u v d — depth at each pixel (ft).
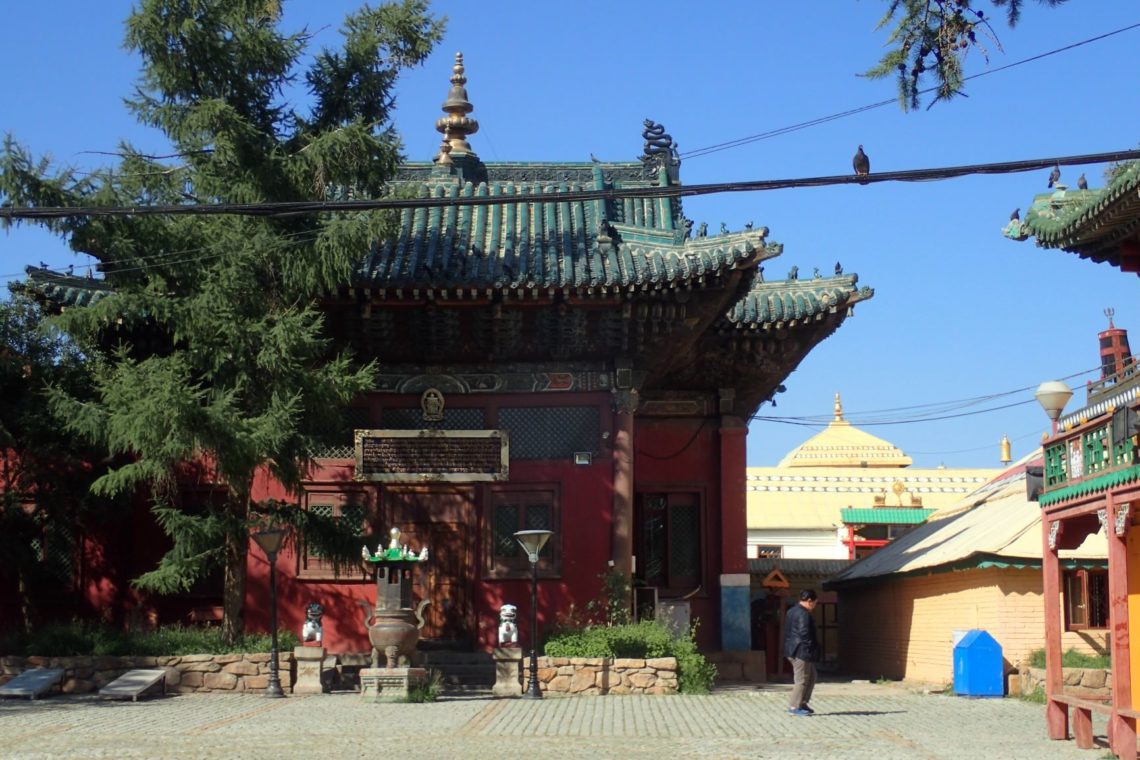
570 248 106.32
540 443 106.93
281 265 93.30
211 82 93.76
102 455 104.27
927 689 98.07
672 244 104.68
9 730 68.85
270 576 95.91
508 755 60.34
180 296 94.53
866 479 198.29
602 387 107.04
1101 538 92.53
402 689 84.79
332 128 97.09
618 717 76.13
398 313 105.29
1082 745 62.69
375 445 106.01
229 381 93.15
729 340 117.08
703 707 82.33
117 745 63.31
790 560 159.53
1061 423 66.74
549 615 104.53
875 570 121.39
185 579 93.61
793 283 117.29
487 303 103.19
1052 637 66.59
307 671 90.53
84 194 90.94
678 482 119.44
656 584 118.21
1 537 102.53
